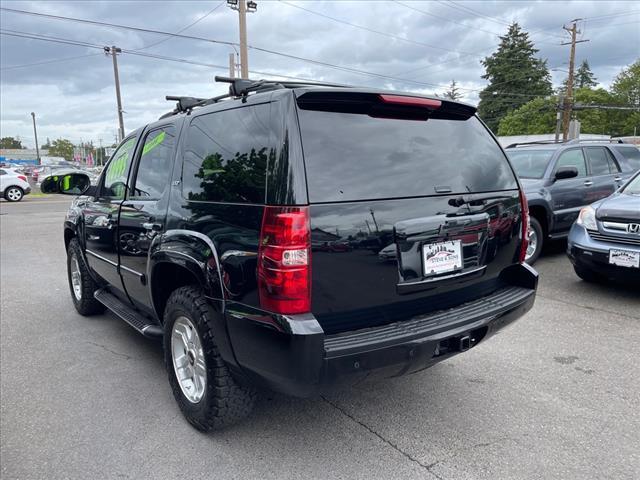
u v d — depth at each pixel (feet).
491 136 10.89
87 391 12.03
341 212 7.95
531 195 22.54
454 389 11.82
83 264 16.71
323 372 7.64
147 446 9.68
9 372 13.17
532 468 8.81
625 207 17.70
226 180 8.82
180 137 10.82
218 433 10.09
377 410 10.95
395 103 8.80
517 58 224.94
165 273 11.14
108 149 123.24
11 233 40.65
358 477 8.67
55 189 15.98
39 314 18.31
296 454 9.36
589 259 18.37
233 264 8.27
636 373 12.46
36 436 10.07
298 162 7.70
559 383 12.00
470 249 9.80
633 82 236.84
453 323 8.98
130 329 16.56
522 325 15.97
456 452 9.34
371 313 8.54
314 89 8.12
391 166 8.72
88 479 8.71
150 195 11.66
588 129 209.46
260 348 7.93
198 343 9.84
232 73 78.79
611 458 9.05
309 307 7.75
